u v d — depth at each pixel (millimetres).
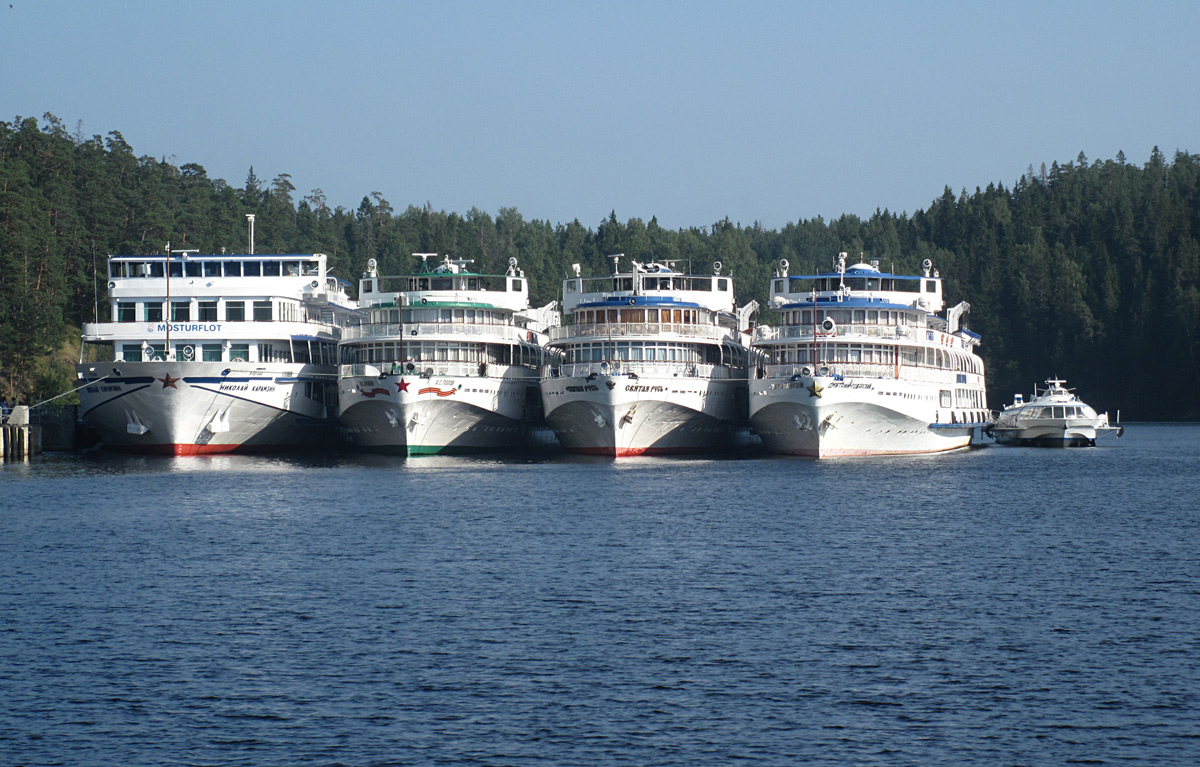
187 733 68938
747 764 65188
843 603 96375
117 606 95125
